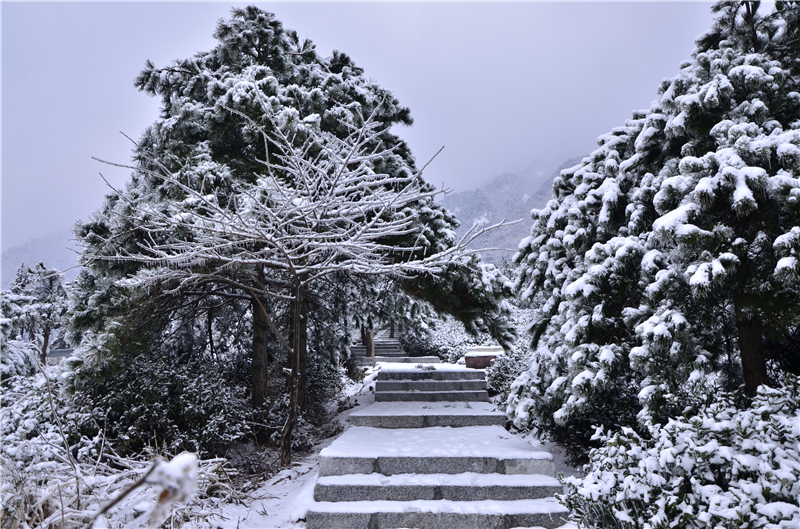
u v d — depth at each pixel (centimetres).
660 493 348
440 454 559
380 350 2197
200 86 850
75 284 788
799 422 335
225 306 942
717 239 407
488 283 845
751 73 463
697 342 443
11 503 303
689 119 488
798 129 456
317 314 1056
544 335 639
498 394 953
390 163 919
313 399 1012
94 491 362
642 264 484
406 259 816
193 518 446
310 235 616
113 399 634
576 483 394
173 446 600
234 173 805
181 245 605
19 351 1027
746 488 312
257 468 669
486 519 471
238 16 913
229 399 755
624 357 504
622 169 577
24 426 545
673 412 469
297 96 809
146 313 721
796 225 394
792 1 496
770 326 431
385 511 479
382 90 999
